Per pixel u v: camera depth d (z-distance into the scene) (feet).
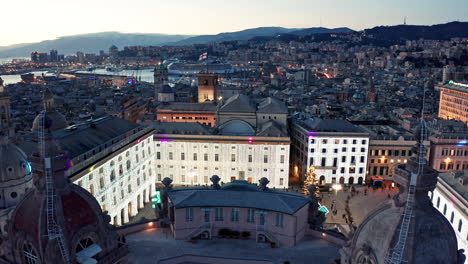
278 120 447.83
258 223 149.79
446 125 471.62
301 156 442.09
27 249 95.86
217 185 165.17
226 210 151.02
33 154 95.14
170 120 572.10
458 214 221.66
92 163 269.23
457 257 86.58
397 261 82.33
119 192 317.01
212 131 431.43
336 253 140.97
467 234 209.36
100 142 296.10
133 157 343.87
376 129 483.51
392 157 428.97
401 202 87.76
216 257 135.13
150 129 385.09
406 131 461.78
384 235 87.86
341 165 420.36
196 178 422.41
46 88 339.57
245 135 427.74
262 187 165.17
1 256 100.99
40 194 94.22
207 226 151.02
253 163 413.59
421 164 84.64
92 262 93.91
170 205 153.58
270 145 407.85
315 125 428.15
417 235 83.76
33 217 93.15
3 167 213.87
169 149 417.49
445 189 241.76
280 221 146.30
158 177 425.28
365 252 89.56
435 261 84.17
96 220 100.53
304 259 136.98
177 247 144.25
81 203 98.43
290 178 456.45
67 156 97.55
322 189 405.18
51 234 90.12
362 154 417.90
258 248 144.46
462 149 419.33
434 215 86.07
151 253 139.74
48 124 94.48
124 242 116.37
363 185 423.23
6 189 215.31
